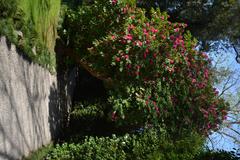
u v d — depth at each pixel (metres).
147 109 9.89
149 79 10.09
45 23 8.93
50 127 9.71
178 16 18.67
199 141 9.30
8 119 5.79
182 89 10.59
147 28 10.26
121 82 9.91
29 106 7.23
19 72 6.42
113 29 11.24
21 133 6.55
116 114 9.85
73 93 15.95
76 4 14.97
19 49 6.33
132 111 9.86
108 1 11.21
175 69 10.45
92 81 16.47
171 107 10.34
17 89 6.30
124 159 8.76
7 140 5.73
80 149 8.93
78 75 16.47
